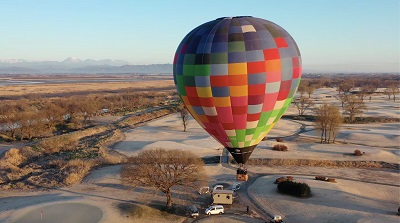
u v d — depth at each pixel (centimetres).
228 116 3152
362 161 6281
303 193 4403
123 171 4500
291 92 3259
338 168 6031
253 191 4712
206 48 3022
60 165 5875
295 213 3966
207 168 5781
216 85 3012
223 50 2972
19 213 3831
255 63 2964
